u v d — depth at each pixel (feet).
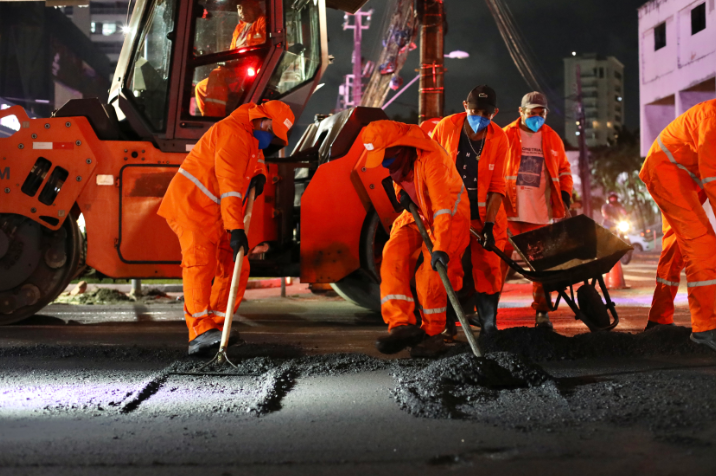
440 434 9.14
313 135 26.58
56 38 164.35
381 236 22.62
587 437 8.91
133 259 21.13
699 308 14.96
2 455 8.36
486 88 16.66
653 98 95.04
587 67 371.76
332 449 8.54
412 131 14.38
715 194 13.94
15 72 143.13
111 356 15.71
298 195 24.44
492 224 17.02
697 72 85.51
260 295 34.78
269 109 15.28
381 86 67.00
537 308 20.18
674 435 8.86
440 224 13.92
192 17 21.02
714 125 13.88
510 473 7.64
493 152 17.10
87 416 10.23
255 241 22.06
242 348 16.51
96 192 21.08
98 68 202.08
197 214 15.26
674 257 16.78
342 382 12.73
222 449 8.57
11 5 140.67
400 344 15.01
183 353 15.93
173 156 21.30
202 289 15.35
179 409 10.67
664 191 15.05
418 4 38.19
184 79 21.09
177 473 7.73
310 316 25.61
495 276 17.60
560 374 13.16
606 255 16.78
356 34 103.91
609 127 371.35
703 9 84.28
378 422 9.83
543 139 19.90
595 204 179.52
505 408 10.41
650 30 94.48
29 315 21.66
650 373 13.01
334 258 22.20
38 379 13.15
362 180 21.95
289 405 10.92
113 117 22.29
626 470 7.68
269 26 21.43
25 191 21.15
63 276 21.61
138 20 21.24
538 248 17.51
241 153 14.99
